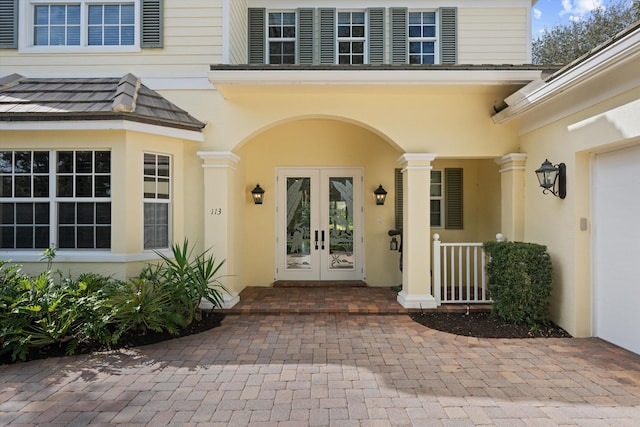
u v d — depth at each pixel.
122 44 6.87
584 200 5.05
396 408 3.32
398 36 8.38
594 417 3.16
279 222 8.46
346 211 8.50
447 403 3.40
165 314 5.08
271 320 5.95
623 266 4.60
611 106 4.34
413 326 5.62
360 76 5.85
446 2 8.40
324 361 4.35
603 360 4.32
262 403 3.40
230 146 6.52
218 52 6.71
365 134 8.42
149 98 6.34
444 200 8.61
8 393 3.58
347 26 8.58
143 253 6.05
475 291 6.55
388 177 8.41
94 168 5.95
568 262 5.19
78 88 6.21
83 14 6.83
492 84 5.91
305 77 5.88
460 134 6.39
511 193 6.32
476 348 4.74
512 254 5.45
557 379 3.86
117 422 3.10
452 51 8.34
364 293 7.50
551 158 5.52
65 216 5.96
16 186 5.94
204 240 6.51
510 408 3.31
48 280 4.97
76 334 4.75
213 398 3.49
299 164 8.42
